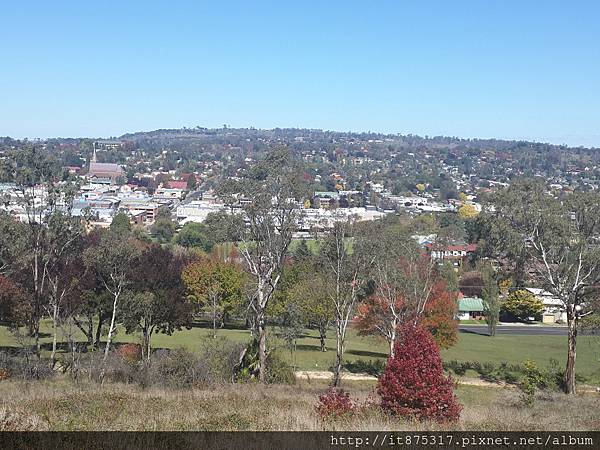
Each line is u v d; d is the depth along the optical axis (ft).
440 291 143.95
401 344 55.01
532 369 126.82
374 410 52.19
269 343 108.17
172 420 46.65
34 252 107.34
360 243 122.42
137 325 125.18
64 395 61.57
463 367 144.66
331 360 144.46
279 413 51.70
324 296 152.56
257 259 105.60
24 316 111.75
